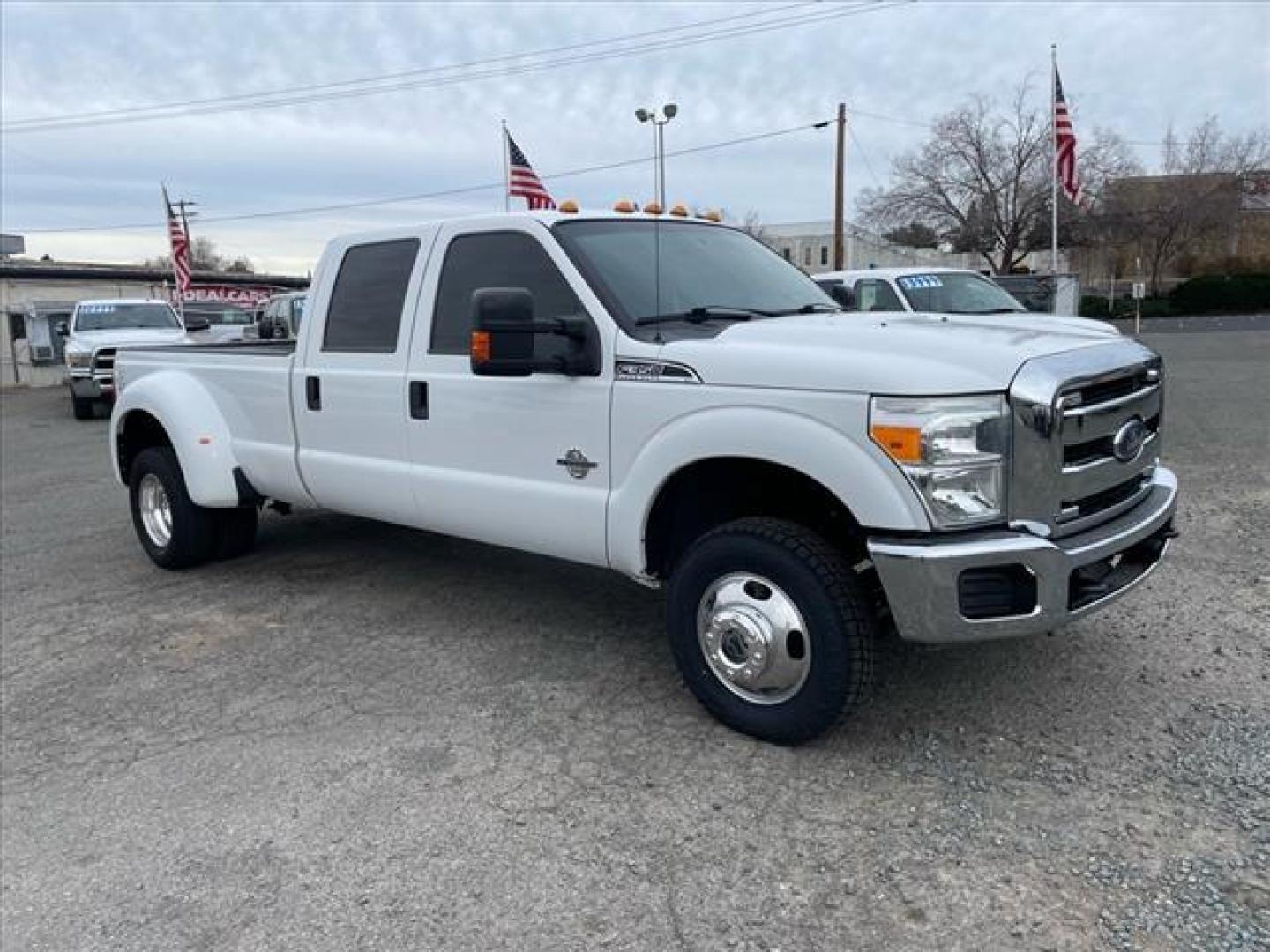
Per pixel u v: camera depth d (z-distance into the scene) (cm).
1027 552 318
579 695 426
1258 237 6181
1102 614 485
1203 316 4878
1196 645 443
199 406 604
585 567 618
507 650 482
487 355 387
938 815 320
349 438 520
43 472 1173
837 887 288
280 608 562
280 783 364
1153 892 277
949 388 319
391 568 633
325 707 427
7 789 373
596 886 294
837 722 352
